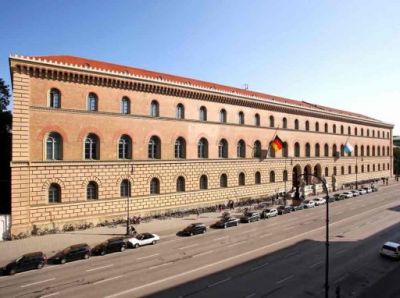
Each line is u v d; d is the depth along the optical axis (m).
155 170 44.88
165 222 43.00
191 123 49.12
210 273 25.83
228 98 53.59
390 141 104.94
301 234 37.78
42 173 35.94
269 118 61.91
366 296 22.19
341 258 29.44
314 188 69.44
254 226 42.09
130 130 42.62
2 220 33.94
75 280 24.44
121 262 28.44
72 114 38.06
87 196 39.31
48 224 36.31
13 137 34.09
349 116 82.50
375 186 86.06
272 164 61.94
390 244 29.67
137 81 42.75
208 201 51.16
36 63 35.19
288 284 23.86
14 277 25.11
